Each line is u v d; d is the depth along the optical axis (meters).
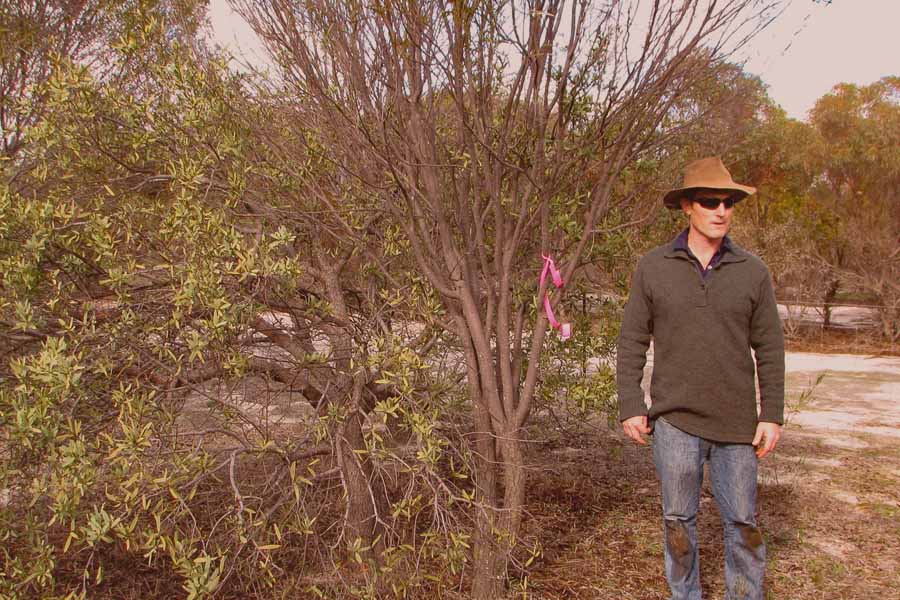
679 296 2.68
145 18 3.32
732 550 2.71
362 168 3.25
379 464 2.99
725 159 3.51
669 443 2.71
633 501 4.52
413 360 2.67
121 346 2.67
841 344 15.59
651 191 3.70
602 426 6.31
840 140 17.77
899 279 15.47
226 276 2.62
